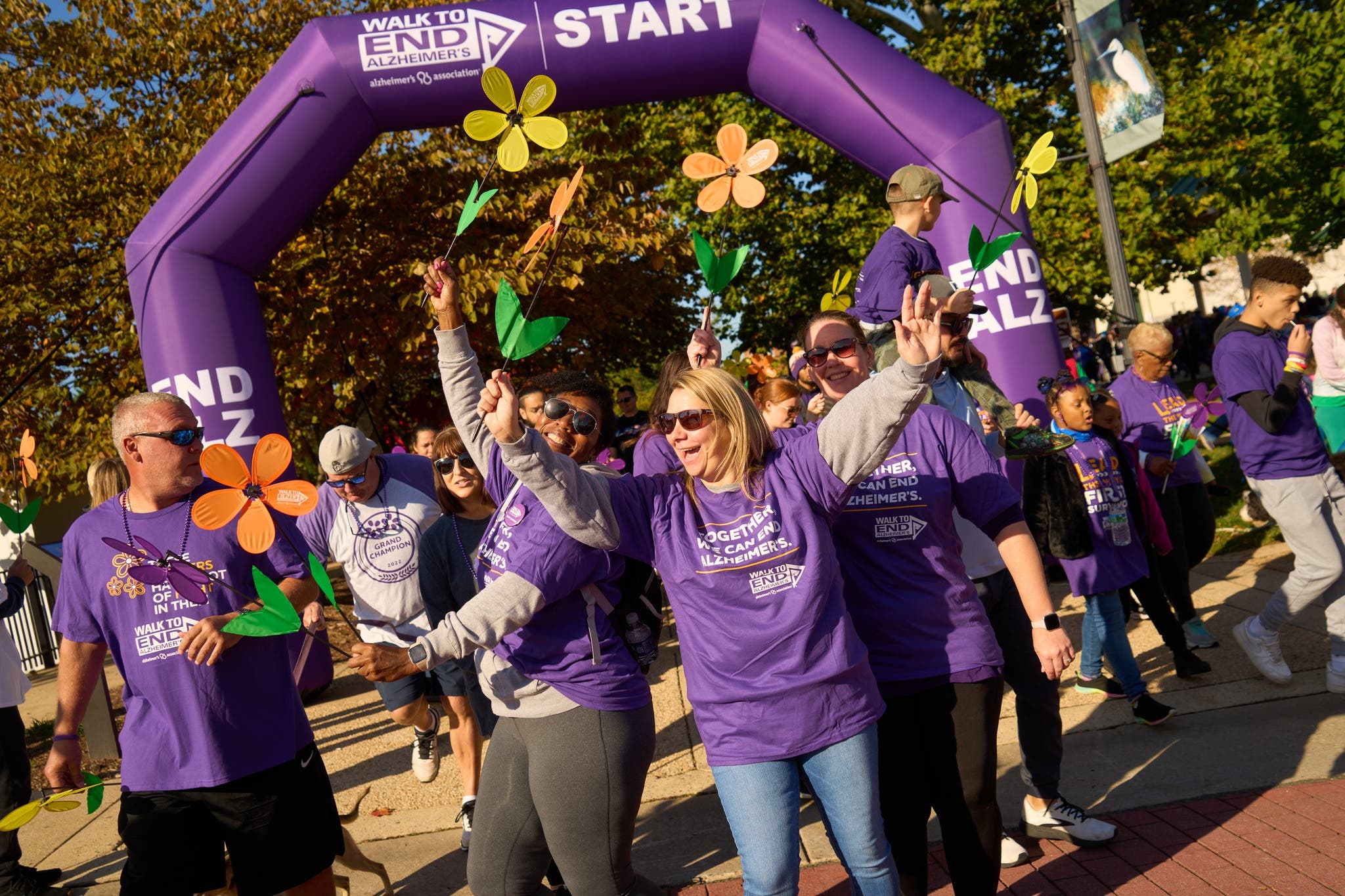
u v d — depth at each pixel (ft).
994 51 56.08
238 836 9.23
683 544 7.82
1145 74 25.53
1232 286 98.68
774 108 24.53
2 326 33.50
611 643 8.30
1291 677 15.66
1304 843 10.90
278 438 7.14
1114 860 11.18
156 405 9.25
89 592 9.30
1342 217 36.35
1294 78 35.24
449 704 13.92
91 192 32.12
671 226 37.24
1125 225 45.55
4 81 36.73
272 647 9.48
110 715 20.92
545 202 32.32
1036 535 14.24
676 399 7.82
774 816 7.63
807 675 7.61
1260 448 15.16
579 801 8.09
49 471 35.70
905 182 12.29
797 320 56.34
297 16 37.65
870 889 7.79
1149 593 16.57
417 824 14.73
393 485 15.03
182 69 37.14
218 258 22.85
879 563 8.95
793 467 7.84
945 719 8.91
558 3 22.90
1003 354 22.62
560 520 7.61
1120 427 15.87
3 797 13.33
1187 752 13.73
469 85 22.91
